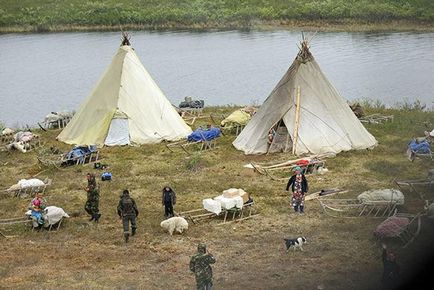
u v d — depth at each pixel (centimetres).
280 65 7119
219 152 3481
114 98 3738
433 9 9100
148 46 8531
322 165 3116
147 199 2806
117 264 2164
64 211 2670
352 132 3469
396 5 9362
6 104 5850
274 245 2269
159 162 3341
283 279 1958
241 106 4759
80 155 3359
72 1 10619
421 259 1897
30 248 2336
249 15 9656
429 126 3831
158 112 3794
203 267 1795
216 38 8944
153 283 1977
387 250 1861
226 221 2528
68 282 2000
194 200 2767
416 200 2594
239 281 1958
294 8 9725
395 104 4922
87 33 9556
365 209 2505
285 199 2736
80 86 6494
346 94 5669
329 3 9594
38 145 3725
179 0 10544
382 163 3152
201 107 4528
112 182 3039
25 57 8069
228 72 6888
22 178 3158
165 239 2373
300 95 3466
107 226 2527
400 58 7125
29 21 9925
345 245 2216
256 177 3055
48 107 5694
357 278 1912
